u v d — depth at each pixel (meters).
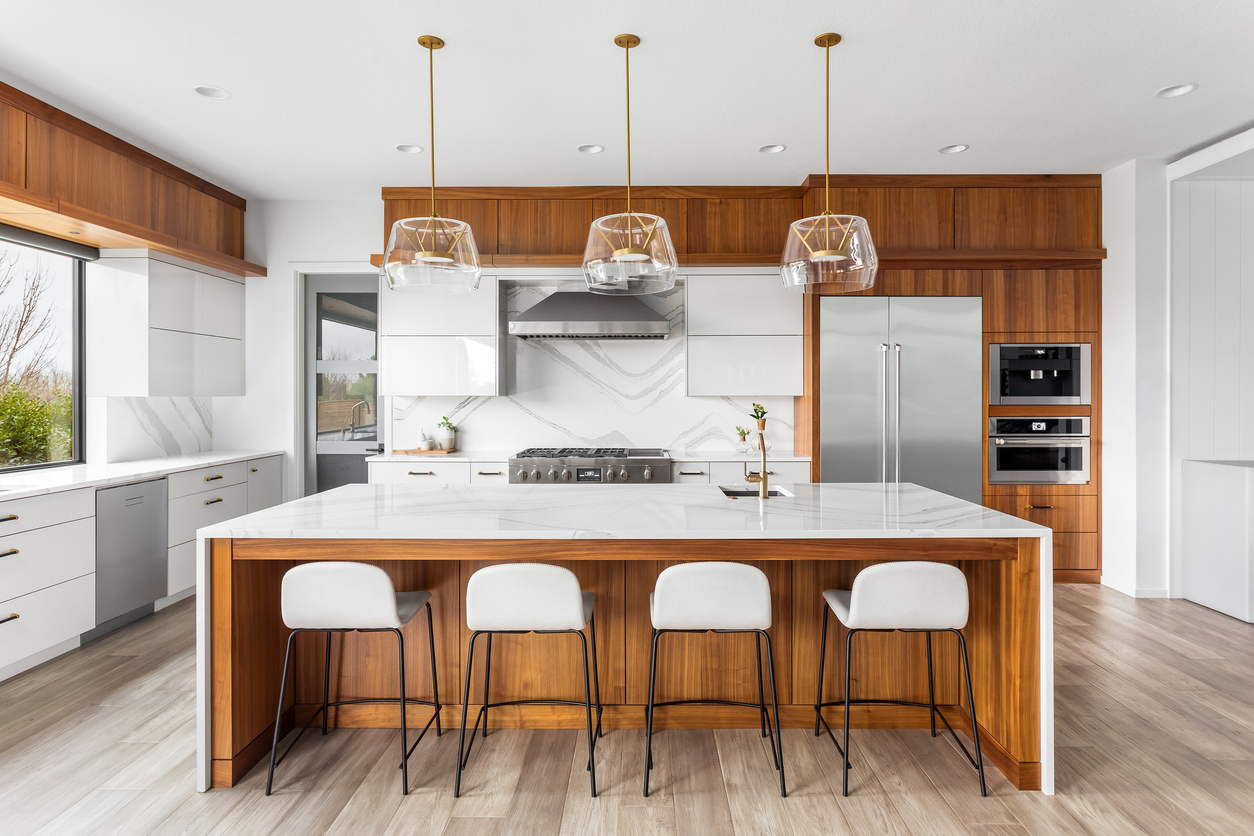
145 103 3.25
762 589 2.08
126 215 3.64
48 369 3.83
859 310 4.38
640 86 3.09
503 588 2.08
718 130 3.59
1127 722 2.61
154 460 4.26
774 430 4.99
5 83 2.93
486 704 2.44
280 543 2.19
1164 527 4.15
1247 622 3.69
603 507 2.58
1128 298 4.16
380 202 4.83
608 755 2.39
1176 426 4.12
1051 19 2.56
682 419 5.04
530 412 5.05
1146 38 2.70
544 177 4.36
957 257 4.28
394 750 2.43
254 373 4.89
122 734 2.51
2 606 2.84
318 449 5.01
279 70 2.93
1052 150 3.93
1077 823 2.00
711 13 2.51
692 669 2.57
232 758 2.19
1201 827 1.98
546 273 4.58
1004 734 2.27
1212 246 4.11
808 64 2.89
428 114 3.39
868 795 2.14
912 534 2.18
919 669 2.58
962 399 4.38
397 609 2.20
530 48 2.75
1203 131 3.65
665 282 2.44
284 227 4.84
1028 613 2.18
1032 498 4.42
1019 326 4.38
